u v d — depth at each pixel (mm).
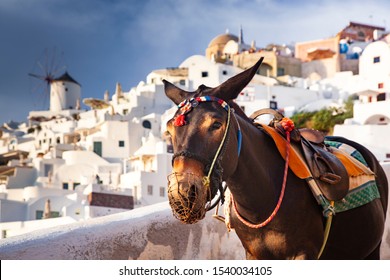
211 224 6641
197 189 3715
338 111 70188
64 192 58625
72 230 5117
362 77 74500
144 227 5793
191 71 83625
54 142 87250
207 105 4035
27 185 71688
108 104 94375
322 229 4676
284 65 90938
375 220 5242
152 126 78438
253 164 4355
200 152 3832
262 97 77062
